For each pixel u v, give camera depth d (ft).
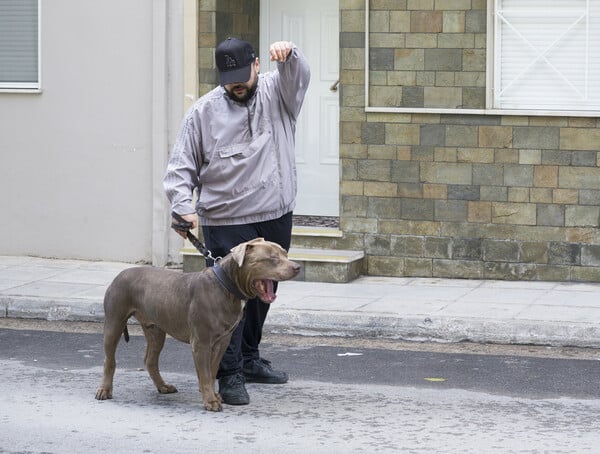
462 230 47.03
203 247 30.71
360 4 47.19
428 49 46.70
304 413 29.96
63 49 51.52
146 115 50.72
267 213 31.37
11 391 32.50
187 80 49.90
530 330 38.58
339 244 48.49
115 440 27.43
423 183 47.29
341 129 48.01
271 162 31.22
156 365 31.83
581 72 45.44
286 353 37.60
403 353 37.55
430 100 46.88
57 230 52.44
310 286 45.80
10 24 52.29
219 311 28.96
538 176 46.01
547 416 29.68
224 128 30.76
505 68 46.16
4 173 52.75
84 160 51.75
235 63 30.25
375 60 47.37
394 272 48.01
